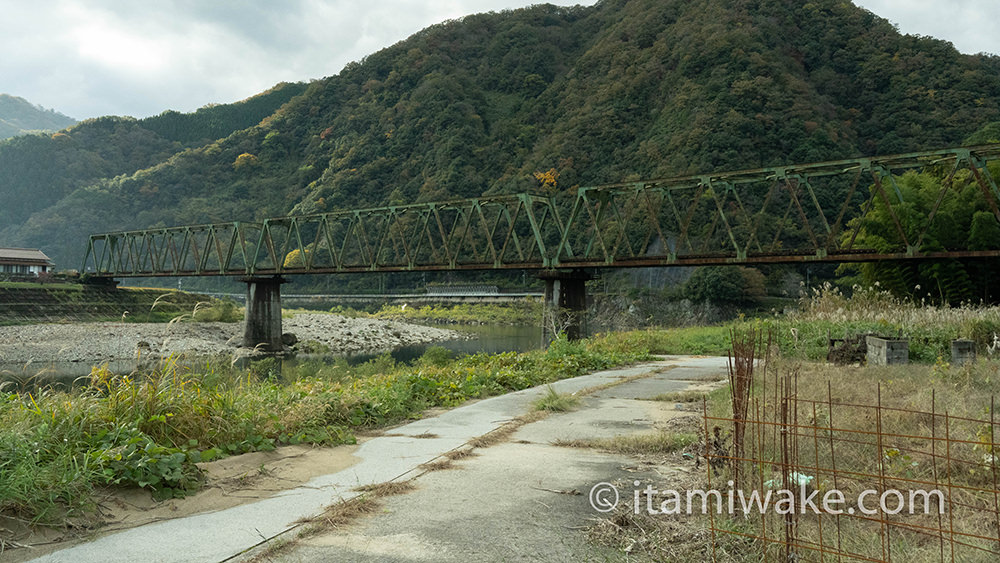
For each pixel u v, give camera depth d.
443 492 5.82
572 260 42.53
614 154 125.50
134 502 5.26
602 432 8.59
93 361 45.72
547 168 132.25
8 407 6.30
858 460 6.08
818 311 25.11
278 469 6.56
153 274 73.00
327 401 9.31
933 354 16.28
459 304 114.56
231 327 69.06
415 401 11.16
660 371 17.17
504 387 14.00
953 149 28.34
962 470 5.68
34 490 4.70
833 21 137.25
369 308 123.62
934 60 119.19
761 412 8.00
